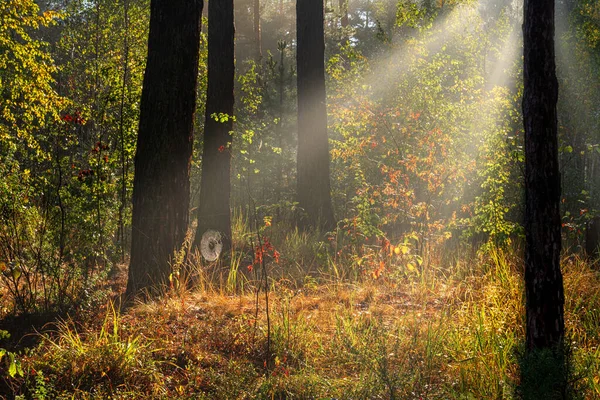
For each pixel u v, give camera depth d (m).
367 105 12.63
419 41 13.67
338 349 6.54
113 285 9.31
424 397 5.42
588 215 10.32
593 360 5.63
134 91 13.40
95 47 16.39
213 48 11.84
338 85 15.04
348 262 10.23
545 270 5.20
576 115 16.36
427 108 12.06
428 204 10.80
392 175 10.83
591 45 17.03
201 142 15.23
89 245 8.66
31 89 13.75
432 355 6.20
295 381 5.74
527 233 5.29
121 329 6.71
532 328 5.25
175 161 8.70
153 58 8.68
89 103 15.55
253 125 15.30
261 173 16.50
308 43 13.48
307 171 13.42
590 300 7.59
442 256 10.58
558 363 4.81
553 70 5.23
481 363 5.86
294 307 8.29
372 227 10.09
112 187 11.44
